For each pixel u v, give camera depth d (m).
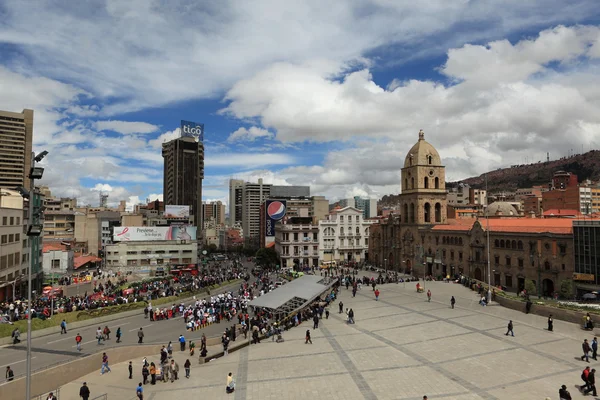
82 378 42.50
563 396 27.80
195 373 41.06
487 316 55.19
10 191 86.31
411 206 116.88
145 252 134.12
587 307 50.66
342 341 46.88
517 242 80.75
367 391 32.78
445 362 38.41
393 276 106.75
